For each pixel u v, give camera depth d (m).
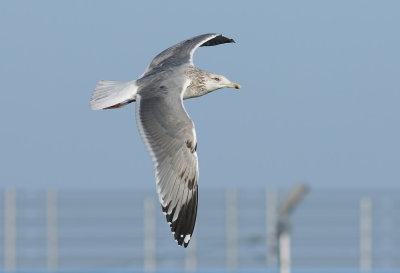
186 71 15.53
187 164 13.02
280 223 17.81
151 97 13.55
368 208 28.66
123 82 14.36
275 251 18.03
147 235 29.03
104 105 13.85
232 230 28.36
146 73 15.31
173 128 13.03
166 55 15.91
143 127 13.11
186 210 13.00
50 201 29.06
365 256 28.64
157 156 12.92
